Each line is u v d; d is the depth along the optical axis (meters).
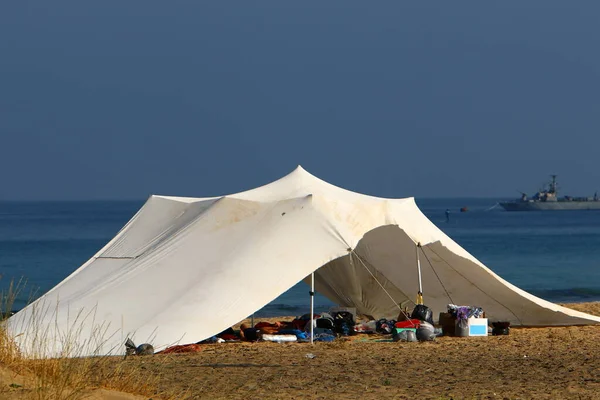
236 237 55.16
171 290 51.59
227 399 33.66
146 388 32.06
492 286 60.75
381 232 59.72
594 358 45.72
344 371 41.44
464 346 51.09
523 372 41.16
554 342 52.69
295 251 52.47
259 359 45.47
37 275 144.38
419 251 60.22
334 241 53.09
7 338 30.86
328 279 67.94
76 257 185.75
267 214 55.97
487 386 37.25
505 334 57.16
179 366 42.50
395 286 65.00
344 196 60.38
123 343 46.12
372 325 59.62
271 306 101.00
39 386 26.73
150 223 63.06
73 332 47.09
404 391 36.03
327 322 57.75
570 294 117.94
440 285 63.16
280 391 35.88
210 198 63.00
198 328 47.88
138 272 54.81
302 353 48.19
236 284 50.75
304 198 55.19
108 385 30.81
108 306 50.72
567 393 35.44
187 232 57.78
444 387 37.03
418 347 50.75
